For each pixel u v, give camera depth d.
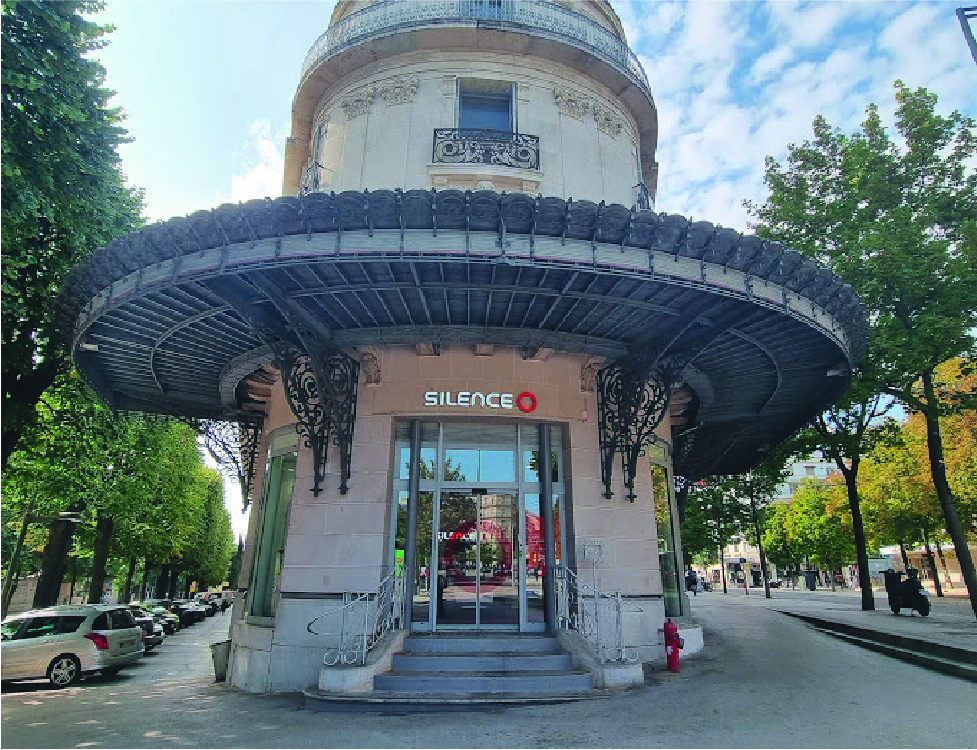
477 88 12.85
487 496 10.55
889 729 5.72
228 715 7.52
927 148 16.61
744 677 8.59
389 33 12.50
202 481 36.69
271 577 10.98
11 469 17.81
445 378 10.47
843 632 14.16
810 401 13.16
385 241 7.41
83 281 8.51
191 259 7.71
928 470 23.44
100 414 15.78
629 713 6.62
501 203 7.29
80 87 10.40
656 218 7.59
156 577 52.66
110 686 11.80
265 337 9.16
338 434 9.99
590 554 10.11
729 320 9.17
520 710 6.98
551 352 10.74
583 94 13.19
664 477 12.54
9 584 21.58
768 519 50.72
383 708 7.25
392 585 9.63
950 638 10.62
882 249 15.08
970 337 14.69
